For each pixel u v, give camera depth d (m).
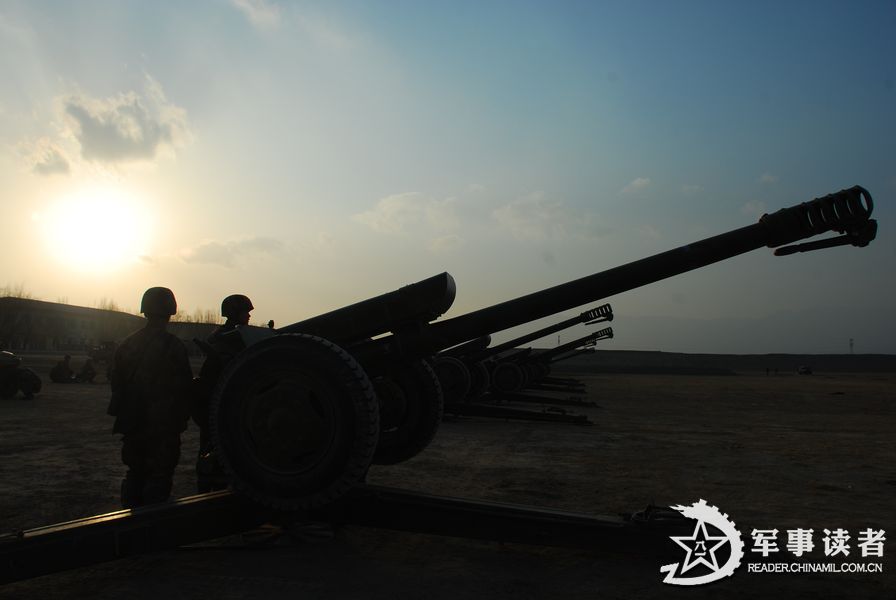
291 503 3.90
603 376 57.88
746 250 4.41
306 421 3.88
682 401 23.14
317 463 3.87
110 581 3.66
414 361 5.00
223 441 4.01
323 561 4.04
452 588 3.61
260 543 4.25
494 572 3.90
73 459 7.72
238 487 3.97
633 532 3.91
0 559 3.32
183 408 4.63
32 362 44.25
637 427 13.22
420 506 4.08
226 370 4.09
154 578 3.71
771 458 8.97
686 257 4.48
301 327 4.71
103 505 5.41
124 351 4.57
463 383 12.90
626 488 6.61
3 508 5.30
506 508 4.01
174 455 4.59
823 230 4.22
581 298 4.68
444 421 13.83
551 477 7.19
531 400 19.42
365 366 4.89
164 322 4.70
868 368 138.38
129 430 4.51
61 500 5.59
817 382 51.53
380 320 4.65
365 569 3.91
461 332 4.79
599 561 4.14
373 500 4.14
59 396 18.02
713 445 10.33
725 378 60.25
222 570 3.85
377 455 5.30
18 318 86.25
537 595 3.53
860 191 4.11
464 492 6.31
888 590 3.72
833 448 10.15
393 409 5.18
